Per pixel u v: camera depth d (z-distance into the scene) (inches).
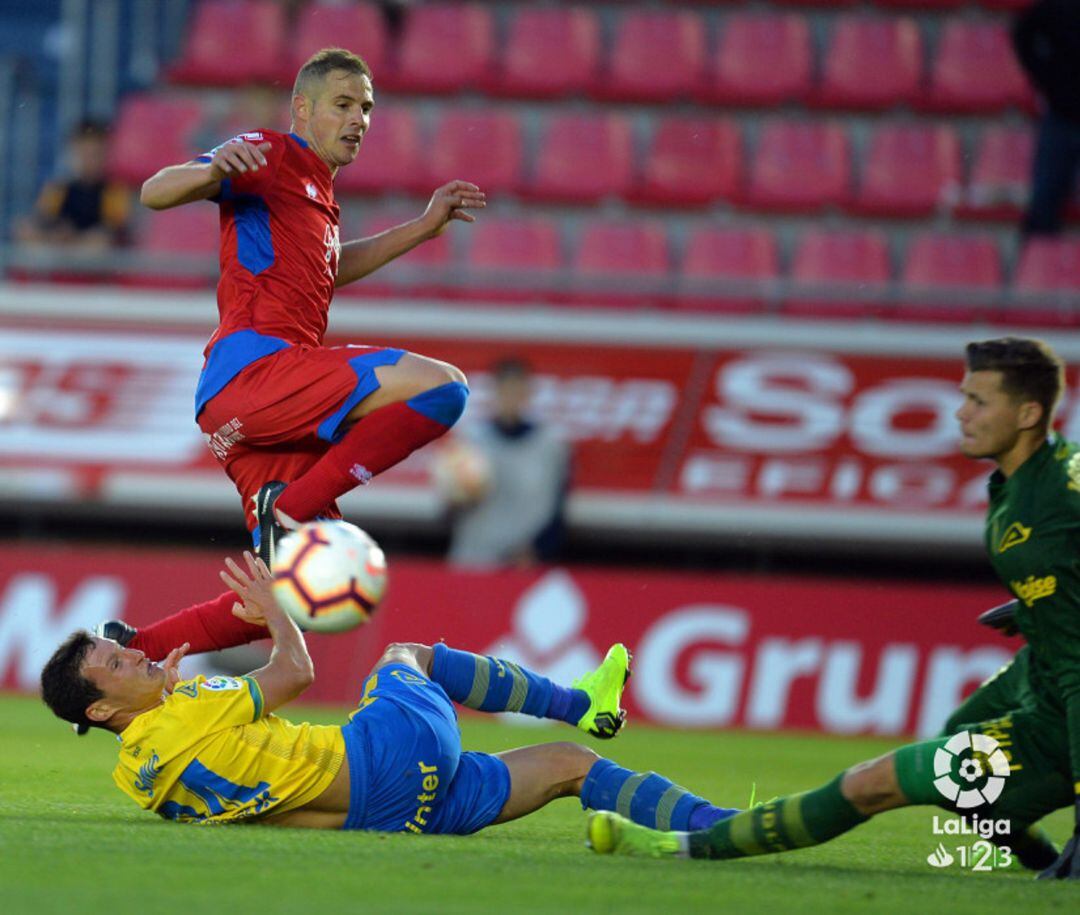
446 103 2450.8
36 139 2498.8
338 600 665.0
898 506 1937.7
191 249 2194.9
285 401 760.3
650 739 1571.1
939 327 2043.6
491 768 737.0
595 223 2245.3
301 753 697.6
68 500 1980.8
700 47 2511.1
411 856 634.8
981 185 2346.2
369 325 2060.8
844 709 1738.4
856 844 808.9
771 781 1187.9
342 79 801.6
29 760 1111.0
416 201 2300.7
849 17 2554.1
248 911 514.3
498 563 1852.9
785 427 1994.3
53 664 703.7
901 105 2434.8
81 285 2092.8
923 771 639.8
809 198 2338.8
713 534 1973.4
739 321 2066.9
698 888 589.6
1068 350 2007.9
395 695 721.6
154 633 773.3
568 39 2508.6
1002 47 2484.0
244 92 2306.8
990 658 1736.0
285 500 758.5
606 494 1961.1
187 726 692.7
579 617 1782.7
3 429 1990.7
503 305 2080.5
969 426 695.7
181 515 2065.7
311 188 795.4
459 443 1871.3
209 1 2559.1
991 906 575.8
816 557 2069.4
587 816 898.1
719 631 1772.9
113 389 2021.4
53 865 586.6
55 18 2876.5
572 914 527.8
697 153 2367.1
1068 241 2180.1
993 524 697.6
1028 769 682.2
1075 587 666.8
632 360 2044.8
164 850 626.2
